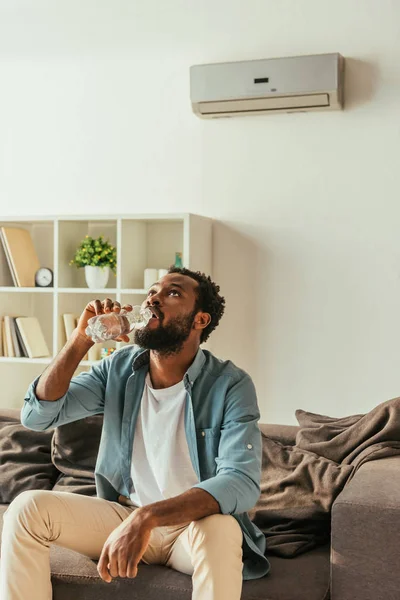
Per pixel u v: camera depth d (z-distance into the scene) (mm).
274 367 3631
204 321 2131
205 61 3688
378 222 3467
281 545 2188
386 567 1845
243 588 1944
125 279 3645
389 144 3441
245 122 3646
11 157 4051
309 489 2350
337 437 2480
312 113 3543
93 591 1975
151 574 1983
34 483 2619
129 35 3811
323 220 3545
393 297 3451
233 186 3678
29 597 1877
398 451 2334
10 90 4039
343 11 3477
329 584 1986
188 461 2064
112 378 2176
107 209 3887
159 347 2053
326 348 3553
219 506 1850
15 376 4008
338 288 3529
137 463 2113
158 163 3797
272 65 3438
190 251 3441
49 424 2127
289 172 3588
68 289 3695
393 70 3424
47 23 3938
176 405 2084
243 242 3668
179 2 3713
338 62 3367
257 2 3592
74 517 1969
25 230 3977
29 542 1895
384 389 3475
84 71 3900
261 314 3648
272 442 2551
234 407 2045
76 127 3930
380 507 1858
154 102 3791
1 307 3852
